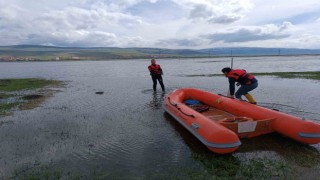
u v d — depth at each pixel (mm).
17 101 12805
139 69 44969
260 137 6945
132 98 13273
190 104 10016
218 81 20938
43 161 5820
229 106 8680
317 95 13117
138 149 6410
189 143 6754
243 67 44719
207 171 5172
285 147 6301
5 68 58656
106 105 11633
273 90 15055
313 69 36594
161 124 8469
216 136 5734
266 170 5117
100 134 7590
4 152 6352
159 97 13414
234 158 5727
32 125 8562
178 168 5332
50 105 11781
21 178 5059
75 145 6742
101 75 31125
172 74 29797
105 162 5703
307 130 6062
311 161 5508
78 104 11953
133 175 5078
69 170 5352
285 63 60594
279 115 6852
